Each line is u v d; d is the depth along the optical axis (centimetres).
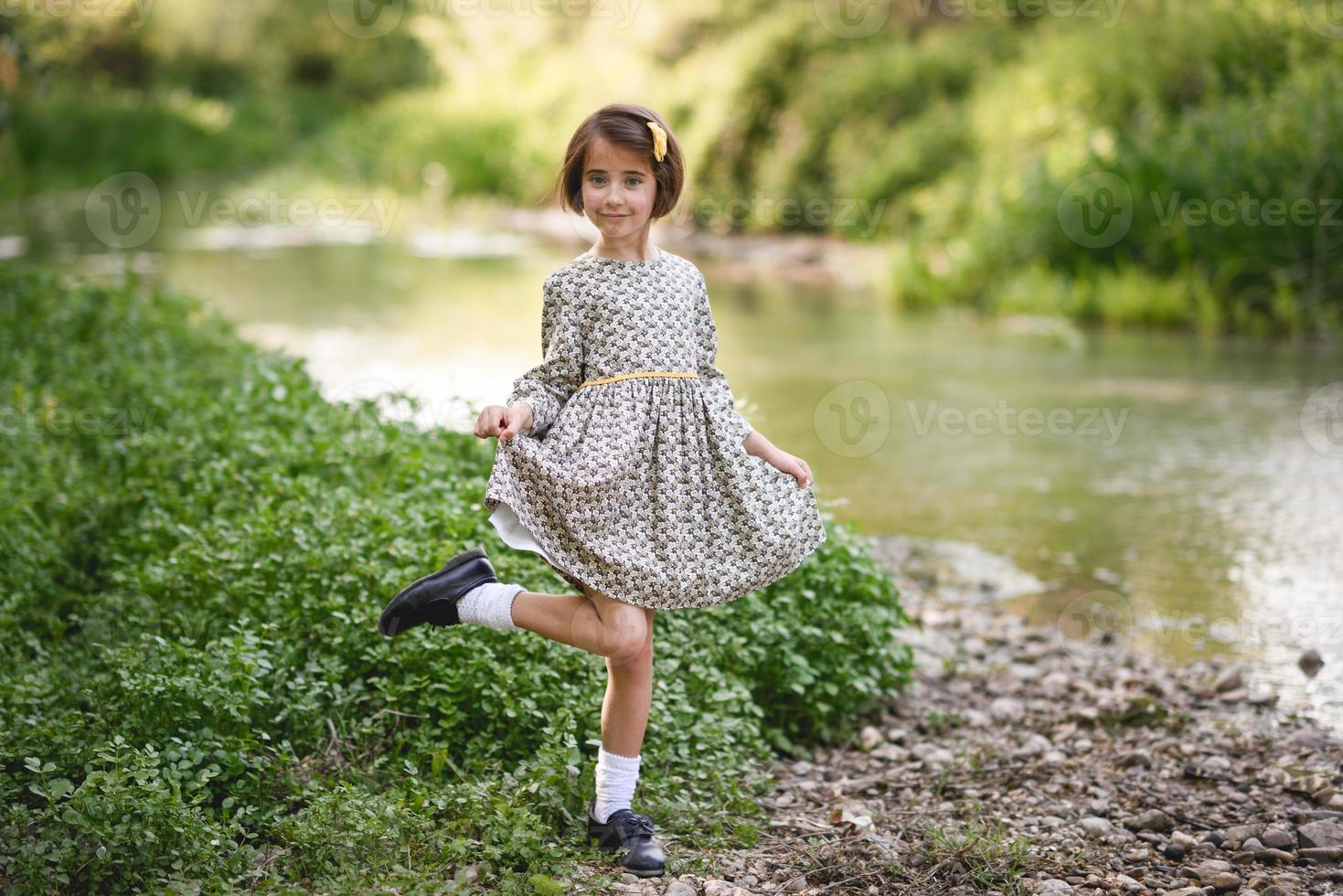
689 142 1930
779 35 1927
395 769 342
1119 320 1234
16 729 336
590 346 316
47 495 512
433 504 456
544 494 303
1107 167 1284
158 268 1570
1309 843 333
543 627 312
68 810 290
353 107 3784
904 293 1391
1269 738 416
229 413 578
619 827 317
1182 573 591
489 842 307
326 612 387
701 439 314
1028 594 571
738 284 1551
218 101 3641
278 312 1289
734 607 433
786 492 320
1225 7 1458
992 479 748
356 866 295
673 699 380
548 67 2706
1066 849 332
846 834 343
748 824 338
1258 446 804
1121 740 423
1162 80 1436
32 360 698
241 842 318
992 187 1459
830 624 438
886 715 444
